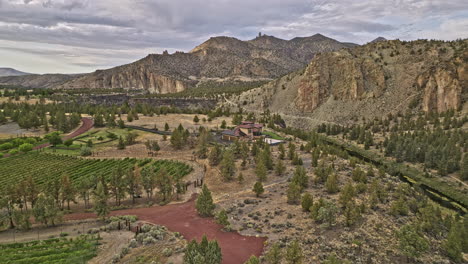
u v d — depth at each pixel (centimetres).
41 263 4578
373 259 4816
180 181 8444
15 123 18162
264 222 6259
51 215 6106
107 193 7488
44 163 11031
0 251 5009
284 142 15238
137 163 10912
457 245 5266
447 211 8962
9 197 6606
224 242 5491
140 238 5522
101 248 5206
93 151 12781
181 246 5272
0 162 11212
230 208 7000
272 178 9444
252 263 4059
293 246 4472
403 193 7969
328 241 5294
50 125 18412
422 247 4869
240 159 11512
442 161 11888
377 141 17300
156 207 7406
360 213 6384
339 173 9700
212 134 15550
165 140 14562
